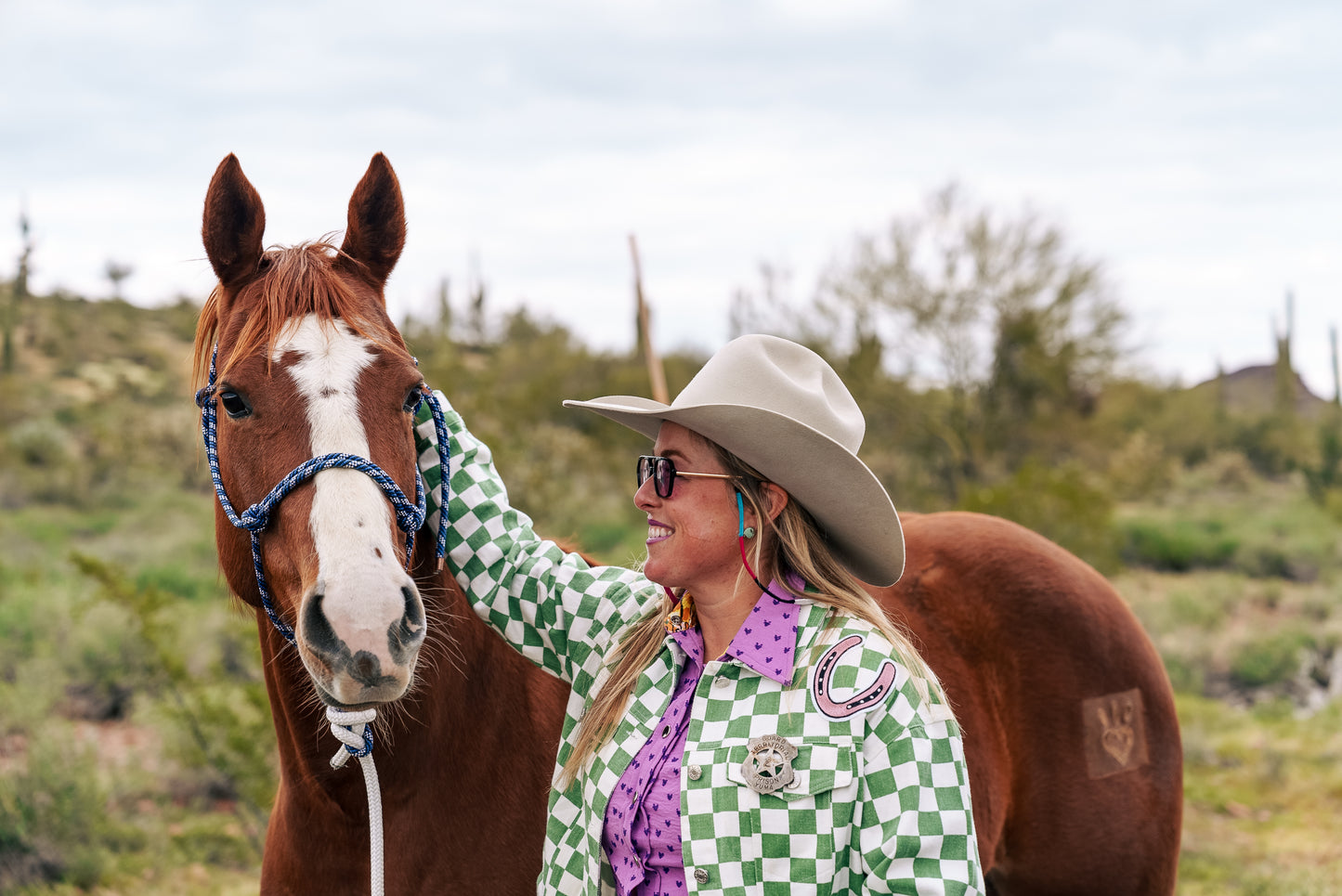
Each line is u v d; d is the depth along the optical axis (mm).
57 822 4957
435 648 2082
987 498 10344
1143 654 2822
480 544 2090
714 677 1683
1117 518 17188
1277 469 26672
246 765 5309
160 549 13156
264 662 2197
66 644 7480
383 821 2061
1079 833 2645
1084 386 19188
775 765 1555
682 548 1739
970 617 2768
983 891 1563
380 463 1796
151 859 5023
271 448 1797
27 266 43938
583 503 15414
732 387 1781
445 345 32750
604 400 1928
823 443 1649
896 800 1537
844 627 1656
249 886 4836
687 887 1589
